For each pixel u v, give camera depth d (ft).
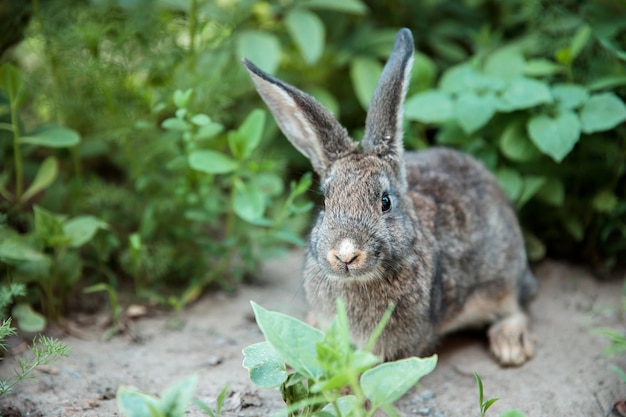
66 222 4.36
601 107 4.42
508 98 4.42
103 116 4.52
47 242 4.22
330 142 4.05
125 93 4.50
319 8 5.08
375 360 3.45
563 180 4.67
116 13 4.54
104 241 4.43
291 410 3.56
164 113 4.64
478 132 4.64
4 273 4.25
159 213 4.52
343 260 3.85
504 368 4.17
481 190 4.36
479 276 4.28
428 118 4.49
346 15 5.16
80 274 4.36
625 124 4.51
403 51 4.08
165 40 4.56
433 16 5.20
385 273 3.96
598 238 4.67
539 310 4.49
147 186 4.51
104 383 4.01
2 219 4.19
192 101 4.46
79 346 4.20
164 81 4.51
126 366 4.11
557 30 4.72
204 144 4.57
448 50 5.06
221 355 4.19
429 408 3.97
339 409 3.56
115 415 3.84
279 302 4.50
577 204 4.67
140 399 3.48
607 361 4.16
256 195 4.33
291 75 5.03
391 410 3.51
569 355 4.22
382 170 4.00
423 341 4.08
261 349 3.71
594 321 4.39
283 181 4.96
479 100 4.43
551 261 4.72
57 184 4.53
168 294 4.53
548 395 4.02
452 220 4.22
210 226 4.83
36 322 4.12
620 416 3.93
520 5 4.96
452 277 4.18
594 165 4.61
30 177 4.66
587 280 4.62
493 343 4.24
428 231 4.12
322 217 3.99
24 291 4.18
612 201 4.55
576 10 4.76
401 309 4.00
